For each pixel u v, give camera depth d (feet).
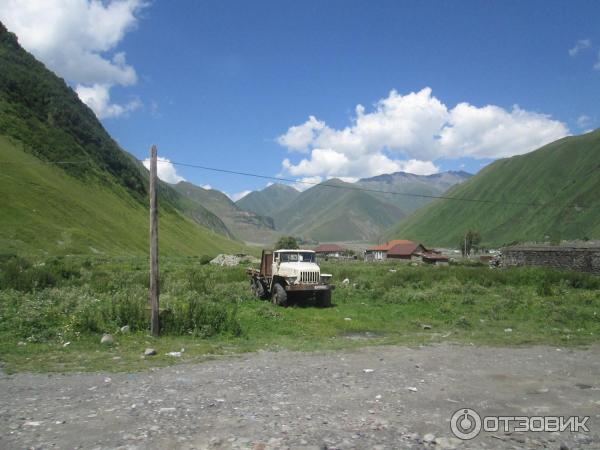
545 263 150.61
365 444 17.84
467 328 50.39
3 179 300.81
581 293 80.69
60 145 417.28
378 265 236.22
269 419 20.47
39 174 343.46
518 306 63.41
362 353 36.06
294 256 68.95
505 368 31.19
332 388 25.71
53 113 456.45
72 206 332.39
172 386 26.02
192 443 17.79
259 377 28.14
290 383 26.76
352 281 107.65
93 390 25.18
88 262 157.28
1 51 488.02
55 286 74.18
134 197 479.41
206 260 216.95
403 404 22.84
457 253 572.10
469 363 32.65
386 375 28.78
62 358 32.96
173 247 389.80
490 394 24.82
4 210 273.75
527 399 24.03
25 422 19.99
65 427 19.43
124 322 43.98
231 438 18.26
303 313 58.39
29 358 32.94
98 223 341.00
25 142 380.99
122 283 79.97
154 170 43.01
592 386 26.86
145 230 405.18
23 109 418.72
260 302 68.80
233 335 43.14
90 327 41.68
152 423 19.90
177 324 43.52
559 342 41.68
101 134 541.75
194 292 65.98
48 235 276.62
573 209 614.34
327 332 46.50
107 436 18.43
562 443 18.35
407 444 17.92
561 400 23.94
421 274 112.78
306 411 21.65
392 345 39.58
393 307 65.82
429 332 48.16
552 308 60.90
